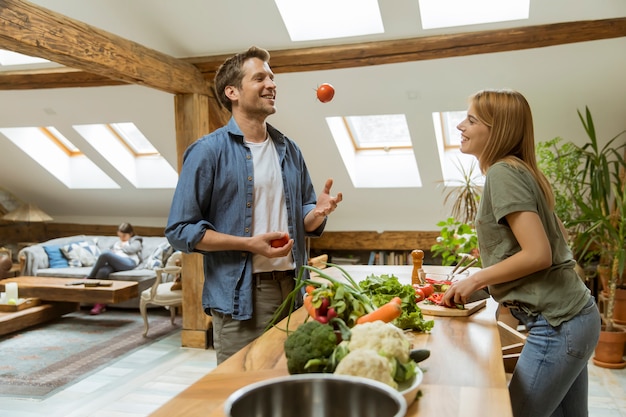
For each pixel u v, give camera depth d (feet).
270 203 6.75
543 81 15.58
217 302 6.45
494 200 5.71
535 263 5.47
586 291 5.92
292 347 3.86
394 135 21.42
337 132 19.74
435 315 6.31
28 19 10.44
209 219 6.66
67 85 18.35
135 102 19.21
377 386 3.12
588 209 14.23
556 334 5.73
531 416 5.85
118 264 22.80
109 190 25.58
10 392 13.37
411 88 16.44
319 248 24.21
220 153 6.56
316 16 15.23
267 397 3.20
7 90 19.53
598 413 11.78
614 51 14.33
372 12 14.84
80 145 22.61
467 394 3.81
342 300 4.65
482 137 6.18
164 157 22.20
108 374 14.70
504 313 14.62
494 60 15.07
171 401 3.69
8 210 27.50
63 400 12.90
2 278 24.32
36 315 19.51
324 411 3.25
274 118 18.74
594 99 15.98
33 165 24.84
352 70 16.11
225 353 6.57
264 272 6.54
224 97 6.89
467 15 14.29
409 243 23.09
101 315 21.80
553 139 16.39
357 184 21.99
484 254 6.16
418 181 21.47
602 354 14.74
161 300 18.30
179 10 14.79
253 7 14.51
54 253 24.68
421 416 3.45
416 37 14.74
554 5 13.44
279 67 15.74
